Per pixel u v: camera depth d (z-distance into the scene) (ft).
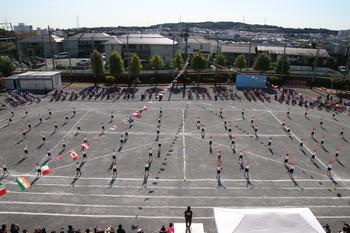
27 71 293.23
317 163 135.64
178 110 204.95
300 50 390.21
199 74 289.33
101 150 145.89
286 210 75.66
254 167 131.34
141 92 249.55
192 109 207.41
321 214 100.48
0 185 102.63
